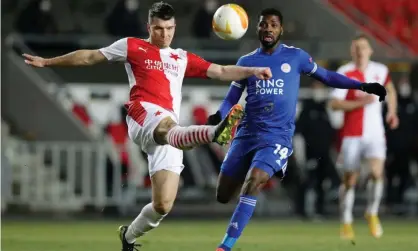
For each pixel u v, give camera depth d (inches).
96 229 1905.8
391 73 2856.8
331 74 1147.3
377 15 3257.9
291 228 1977.1
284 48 1149.7
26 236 1689.2
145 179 2447.1
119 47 1040.2
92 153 2343.8
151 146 1036.5
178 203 2487.7
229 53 2753.4
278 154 1099.3
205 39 2783.0
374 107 1689.2
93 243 1512.1
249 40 2849.4
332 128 2277.3
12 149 2349.9
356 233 1825.8
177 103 1053.2
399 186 2444.6
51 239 1610.5
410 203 2496.3
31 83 2500.0
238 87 1140.5
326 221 2235.5
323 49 2861.7
